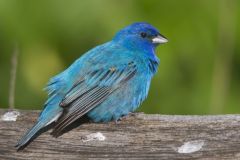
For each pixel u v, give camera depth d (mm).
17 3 13117
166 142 9086
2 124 9562
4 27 13133
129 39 12711
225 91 13633
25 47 13391
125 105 11797
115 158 9039
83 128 9328
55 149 9141
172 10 13484
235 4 13594
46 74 13844
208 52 13570
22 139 9055
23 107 14273
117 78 11773
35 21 13227
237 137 8977
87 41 13508
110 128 9305
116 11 13320
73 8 13227
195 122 9211
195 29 13547
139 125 9305
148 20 13461
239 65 13797
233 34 13594
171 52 13500
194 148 8984
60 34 13391
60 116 10617
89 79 11461
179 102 13750
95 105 11320
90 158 9086
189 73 13656
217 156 8898
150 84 13617
